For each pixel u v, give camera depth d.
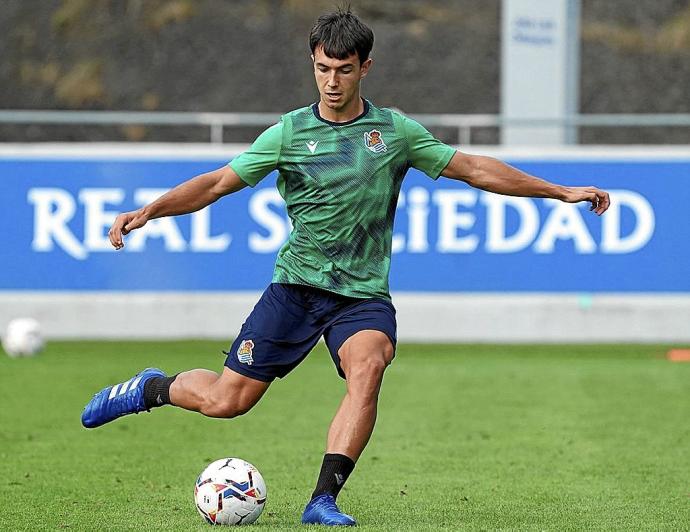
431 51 114.94
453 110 109.56
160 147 56.34
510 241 56.53
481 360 53.09
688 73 113.25
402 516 22.19
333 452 20.39
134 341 57.72
